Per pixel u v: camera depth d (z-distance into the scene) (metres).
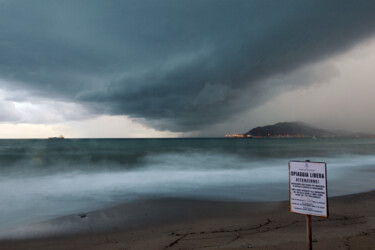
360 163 27.55
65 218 9.24
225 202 11.39
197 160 30.86
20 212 10.10
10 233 7.71
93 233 7.59
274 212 9.60
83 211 10.19
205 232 7.30
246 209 10.14
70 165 26.34
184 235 7.07
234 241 6.25
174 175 19.77
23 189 14.73
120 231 7.73
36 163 28.05
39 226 8.34
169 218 9.06
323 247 5.48
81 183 16.56
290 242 5.94
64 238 7.24
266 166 25.33
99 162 28.95
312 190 3.88
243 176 19.05
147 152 44.38
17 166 25.58
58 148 62.38
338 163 27.61
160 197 12.53
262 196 12.57
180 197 12.48
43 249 6.49
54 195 13.18
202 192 13.59
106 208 10.59
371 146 68.25
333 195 12.41
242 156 36.00
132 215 9.53
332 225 7.55
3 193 13.66
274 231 7.14
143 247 6.16
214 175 19.64
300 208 3.99
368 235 6.42
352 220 8.11
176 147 65.12
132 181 17.17
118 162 28.91
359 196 12.15
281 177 18.52
